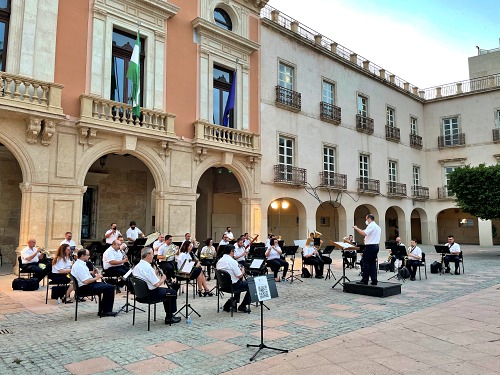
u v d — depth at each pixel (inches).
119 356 182.7
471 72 1190.9
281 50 724.0
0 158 527.2
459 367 168.1
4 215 525.3
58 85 422.3
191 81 565.9
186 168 546.3
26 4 419.5
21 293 339.0
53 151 426.6
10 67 404.2
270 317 264.1
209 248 445.7
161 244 408.5
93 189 610.2
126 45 514.6
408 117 1058.7
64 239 424.2
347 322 249.3
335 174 799.7
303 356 182.7
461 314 269.9
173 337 214.1
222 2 621.6
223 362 175.0
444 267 567.2
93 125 445.7
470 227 1208.2
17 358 179.6
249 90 651.5
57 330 227.1
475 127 1045.8
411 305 304.5
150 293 235.1
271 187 671.1
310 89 775.7
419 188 1057.5
